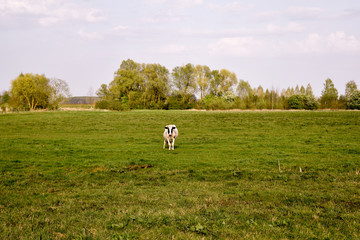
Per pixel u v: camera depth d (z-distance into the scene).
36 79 85.69
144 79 100.50
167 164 18.75
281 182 14.30
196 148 25.09
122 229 8.05
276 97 93.06
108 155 21.98
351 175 15.16
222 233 7.71
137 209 9.97
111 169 17.17
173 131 24.53
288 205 10.60
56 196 11.91
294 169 17.00
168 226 8.24
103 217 9.16
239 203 10.83
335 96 89.06
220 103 86.19
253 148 24.56
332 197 11.23
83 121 48.41
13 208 10.41
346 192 12.02
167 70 104.75
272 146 25.31
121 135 34.34
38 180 14.84
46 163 19.05
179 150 24.17
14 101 84.00
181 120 50.22
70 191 12.87
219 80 108.75
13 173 16.19
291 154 21.56
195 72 104.81
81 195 12.07
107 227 8.22
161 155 21.94
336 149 23.03
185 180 14.97
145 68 102.56
